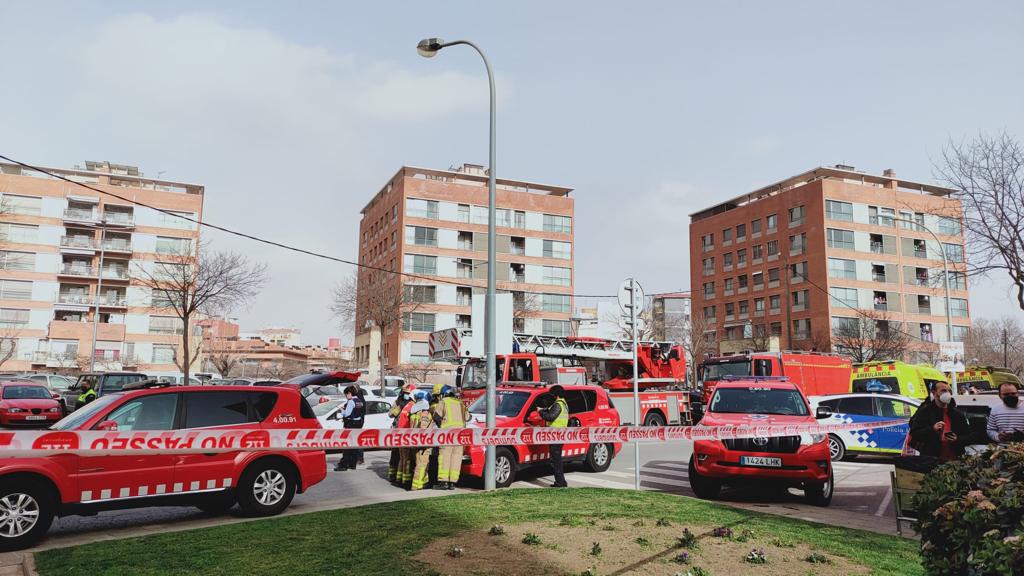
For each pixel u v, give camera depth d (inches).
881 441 600.4
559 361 865.5
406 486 438.0
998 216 674.8
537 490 384.5
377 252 2655.0
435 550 233.6
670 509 316.5
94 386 915.4
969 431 335.9
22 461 265.9
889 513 365.4
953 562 144.7
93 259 2352.4
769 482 382.6
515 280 2500.0
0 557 236.2
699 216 2979.8
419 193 2397.9
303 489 344.2
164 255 2251.5
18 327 2213.3
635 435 301.7
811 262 2356.1
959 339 2464.3
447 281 2389.3
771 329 2492.6
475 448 435.5
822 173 2514.8
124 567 215.6
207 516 336.5
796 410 425.7
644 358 935.7
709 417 416.8
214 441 192.7
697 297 2861.7
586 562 219.9
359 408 550.3
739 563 221.6
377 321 1959.9
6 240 2128.4
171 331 2385.6
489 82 476.4
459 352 741.3
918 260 2438.5
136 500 292.7
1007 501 134.6
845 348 2183.8
